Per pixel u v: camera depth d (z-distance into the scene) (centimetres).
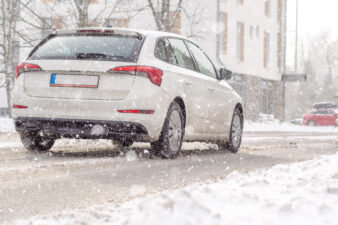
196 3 2712
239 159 710
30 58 649
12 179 455
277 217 239
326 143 1157
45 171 508
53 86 622
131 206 321
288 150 899
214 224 229
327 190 292
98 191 406
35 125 634
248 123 2777
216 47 2722
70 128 619
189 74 698
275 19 3694
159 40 665
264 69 3522
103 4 2453
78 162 588
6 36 1831
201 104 724
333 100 6725
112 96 606
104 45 632
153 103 612
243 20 3169
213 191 316
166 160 645
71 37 657
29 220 299
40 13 1981
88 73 611
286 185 343
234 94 850
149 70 614
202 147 920
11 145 804
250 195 286
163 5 2123
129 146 882
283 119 3847
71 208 338
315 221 228
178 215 242
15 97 644
